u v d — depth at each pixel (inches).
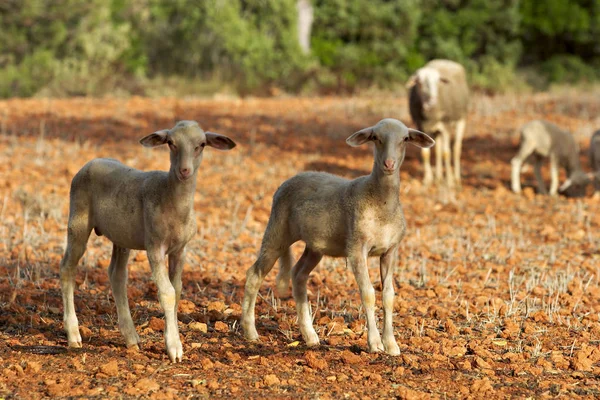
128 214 930.7
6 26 3843.5
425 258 1480.1
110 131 2600.9
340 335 1066.1
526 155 2097.7
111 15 4195.4
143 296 1201.4
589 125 2790.4
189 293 1229.7
